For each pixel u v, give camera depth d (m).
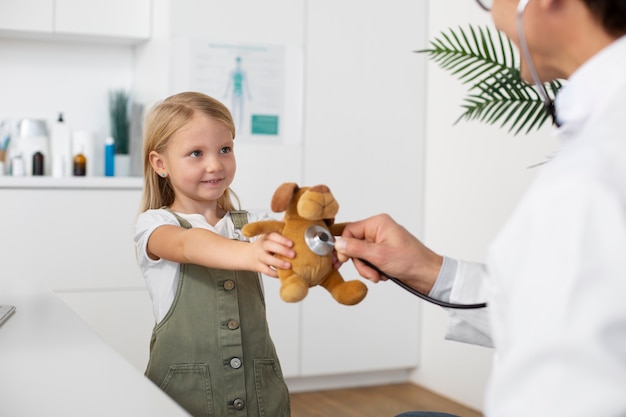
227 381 1.54
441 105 3.63
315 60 3.54
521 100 2.16
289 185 1.09
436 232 3.67
